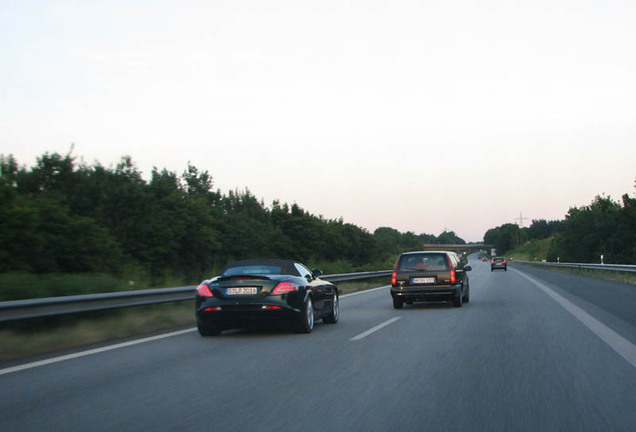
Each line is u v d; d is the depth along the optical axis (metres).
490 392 5.49
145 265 37.69
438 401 5.16
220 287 9.73
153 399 5.30
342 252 94.25
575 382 5.89
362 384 5.87
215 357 7.65
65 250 27.17
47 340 8.82
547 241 176.75
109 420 4.61
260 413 4.79
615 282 28.58
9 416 4.75
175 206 43.41
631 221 77.25
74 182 40.44
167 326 11.66
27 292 12.17
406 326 10.98
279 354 7.85
